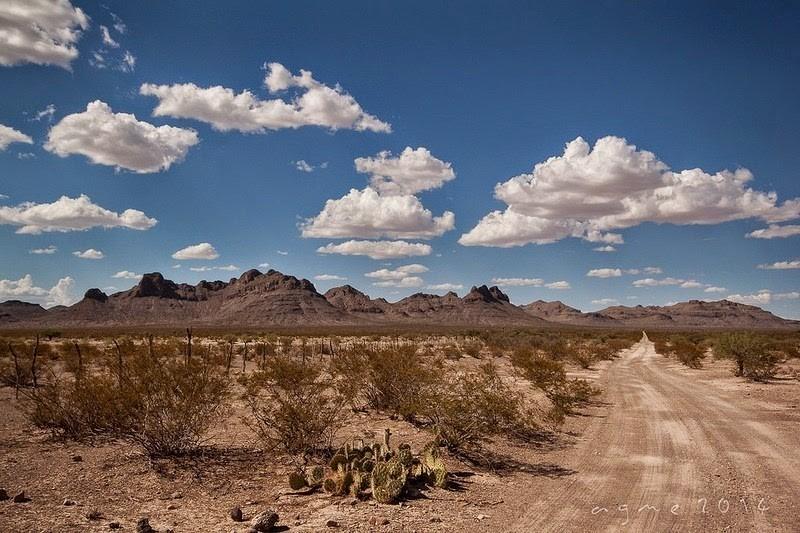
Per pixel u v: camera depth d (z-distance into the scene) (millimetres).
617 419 17047
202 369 12797
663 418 17109
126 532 7195
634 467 11344
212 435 13234
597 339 78438
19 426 14281
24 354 29125
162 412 11391
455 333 118938
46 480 9664
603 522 8086
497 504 8891
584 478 10547
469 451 12586
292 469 10672
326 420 11695
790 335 79562
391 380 16531
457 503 8867
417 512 8328
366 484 9258
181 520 7781
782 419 16750
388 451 10195
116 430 12102
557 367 21547
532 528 7801
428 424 15570
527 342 59594
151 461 10922
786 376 30422
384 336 93875
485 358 45094
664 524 8023
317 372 13211
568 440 14086
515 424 14688
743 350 29484
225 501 8789
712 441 13703
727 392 23453
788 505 8852
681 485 9984
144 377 11453
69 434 12789
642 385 26422
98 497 8797
